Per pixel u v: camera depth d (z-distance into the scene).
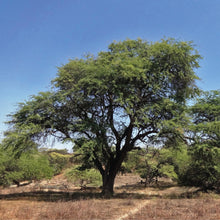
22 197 17.94
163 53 17.83
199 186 24.41
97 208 11.76
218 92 21.61
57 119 17.97
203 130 18.20
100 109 18.89
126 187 33.81
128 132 19.88
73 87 17.53
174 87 19.03
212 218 9.32
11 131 17.30
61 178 47.97
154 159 35.62
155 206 12.65
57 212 10.09
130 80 16.89
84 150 17.45
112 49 20.42
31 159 31.64
